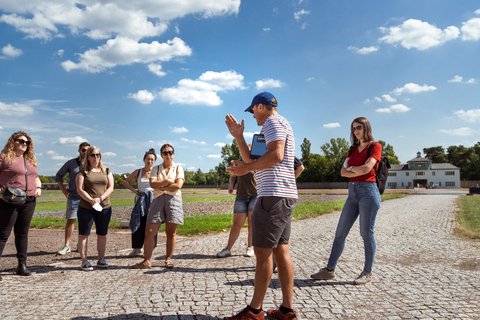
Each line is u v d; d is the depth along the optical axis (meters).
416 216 15.17
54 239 9.01
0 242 5.20
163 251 7.20
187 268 5.66
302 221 13.41
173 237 5.78
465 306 3.75
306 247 7.66
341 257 6.47
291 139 3.29
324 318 3.44
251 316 3.11
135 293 4.30
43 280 5.02
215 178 114.81
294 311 3.44
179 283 4.75
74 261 6.36
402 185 107.00
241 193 6.59
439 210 18.41
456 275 5.08
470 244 7.88
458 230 10.37
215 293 4.27
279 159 3.02
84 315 3.56
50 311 3.69
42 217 16.41
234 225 6.62
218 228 10.30
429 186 99.56
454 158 133.75
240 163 3.12
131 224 6.62
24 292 4.41
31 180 5.48
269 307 3.75
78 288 4.58
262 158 3.04
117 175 89.75
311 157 105.12
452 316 3.46
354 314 3.54
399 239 8.75
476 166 113.44
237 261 6.19
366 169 4.52
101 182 5.84
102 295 4.24
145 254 5.70
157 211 5.70
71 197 7.28
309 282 4.76
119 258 6.61
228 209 21.31
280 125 3.16
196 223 11.48
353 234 9.56
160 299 4.05
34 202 5.50
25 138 5.45
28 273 5.31
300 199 33.22
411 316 3.47
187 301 3.97
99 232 5.84
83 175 5.74
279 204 3.10
